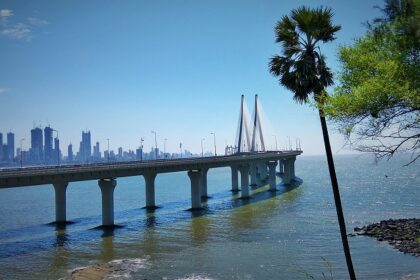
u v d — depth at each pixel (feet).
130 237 176.86
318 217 220.23
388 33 50.57
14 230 202.90
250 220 216.33
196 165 282.15
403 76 46.83
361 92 47.67
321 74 81.35
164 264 131.13
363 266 126.72
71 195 452.76
